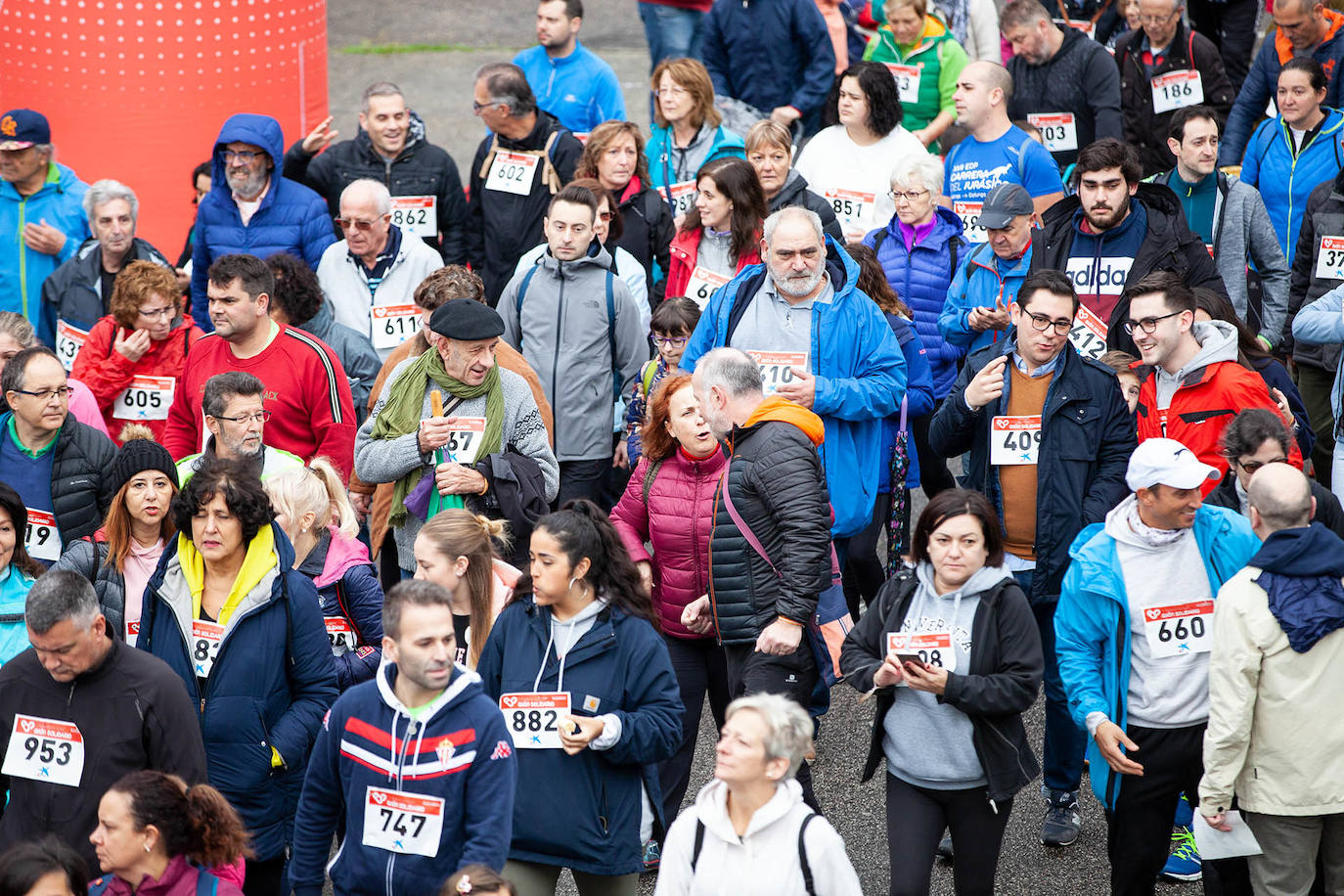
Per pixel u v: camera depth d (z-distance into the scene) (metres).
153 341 27.73
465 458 23.27
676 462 21.98
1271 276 30.69
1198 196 31.14
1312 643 17.55
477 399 23.56
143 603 18.91
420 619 15.98
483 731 16.33
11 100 38.69
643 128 53.47
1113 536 19.50
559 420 28.44
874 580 26.75
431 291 24.75
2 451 23.80
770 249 24.19
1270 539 18.02
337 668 20.09
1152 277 22.62
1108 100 36.91
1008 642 18.56
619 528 22.39
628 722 17.81
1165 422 22.78
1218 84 39.34
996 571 18.78
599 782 18.08
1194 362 22.39
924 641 18.55
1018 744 18.75
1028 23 36.84
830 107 35.19
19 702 17.64
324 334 28.41
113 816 15.58
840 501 24.61
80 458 23.92
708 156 35.03
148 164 38.69
